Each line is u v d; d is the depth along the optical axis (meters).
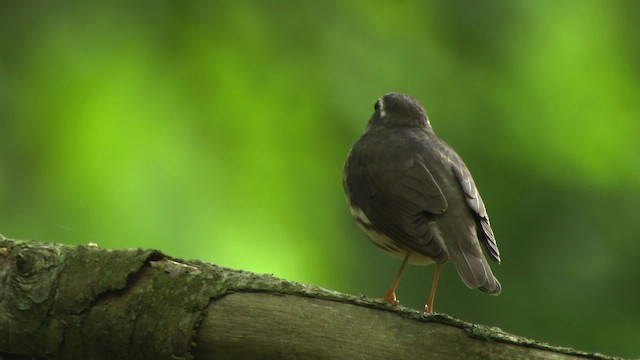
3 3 12.48
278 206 12.34
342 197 12.69
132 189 11.99
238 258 11.94
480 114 13.75
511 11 14.15
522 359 7.98
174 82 12.61
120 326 8.23
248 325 8.18
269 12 13.29
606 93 14.71
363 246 13.07
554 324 13.77
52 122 12.22
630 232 13.90
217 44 12.92
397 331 8.12
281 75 12.98
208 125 12.52
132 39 12.62
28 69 12.34
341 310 8.18
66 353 8.35
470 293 13.96
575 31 14.90
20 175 12.08
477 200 10.14
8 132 12.16
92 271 8.27
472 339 8.05
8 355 8.41
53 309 8.25
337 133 12.84
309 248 12.28
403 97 11.60
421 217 9.83
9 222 11.87
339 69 13.20
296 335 8.15
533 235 13.69
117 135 12.20
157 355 8.24
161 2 12.91
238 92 12.77
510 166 13.73
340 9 13.59
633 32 14.99
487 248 9.91
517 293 13.77
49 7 12.52
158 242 11.77
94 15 12.62
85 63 12.39
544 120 14.11
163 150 12.21
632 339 13.71
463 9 14.00
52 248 8.38
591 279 13.83
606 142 14.31
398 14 13.90
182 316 8.19
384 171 10.32
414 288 13.84
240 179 12.35
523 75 14.16
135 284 8.27
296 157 12.66
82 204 11.96
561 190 13.81
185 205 12.02
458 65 13.95
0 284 8.31
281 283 8.27
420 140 10.77
